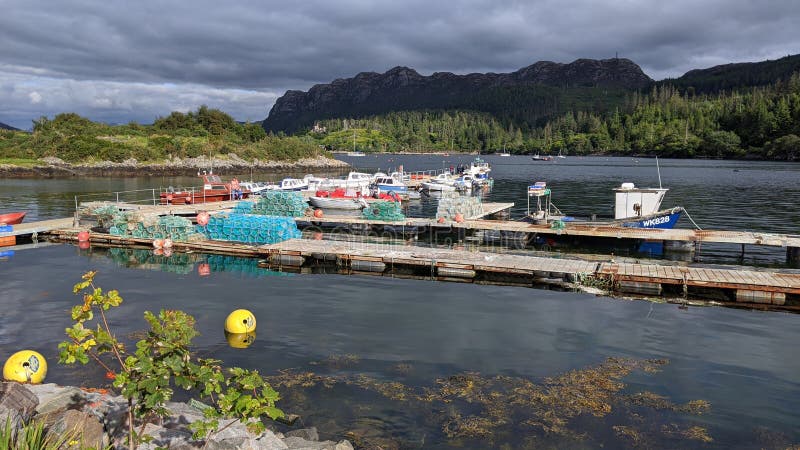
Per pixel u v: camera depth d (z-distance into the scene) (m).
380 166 139.25
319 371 11.96
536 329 14.84
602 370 12.05
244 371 7.34
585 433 9.45
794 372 12.05
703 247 28.28
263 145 116.19
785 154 141.38
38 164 83.50
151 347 6.52
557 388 11.13
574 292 18.78
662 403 10.52
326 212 42.88
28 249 26.48
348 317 15.88
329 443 8.70
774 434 9.45
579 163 158.00
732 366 12.34
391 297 18.09
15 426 7.09
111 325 15.05
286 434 9.25
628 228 27.19
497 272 20.86
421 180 65.88
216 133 119.31
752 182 71.88
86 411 8.45
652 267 20.20
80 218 33.66
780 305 17.31
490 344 13.65
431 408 10.30
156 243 26.41
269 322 15.38
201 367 6.69
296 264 23.17
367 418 9.94
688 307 17.06
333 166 122.12
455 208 31.91
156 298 17.84
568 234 28.59
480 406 10.38
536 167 132.25
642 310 16.72
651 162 154.50
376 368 12.13
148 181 75.38
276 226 26.16
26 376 10.95
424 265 21.53
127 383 6.43
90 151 88.88
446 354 12.96
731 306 17.20
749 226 35.19
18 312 16.20
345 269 22.42
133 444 6.76
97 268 22.44
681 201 49.94
